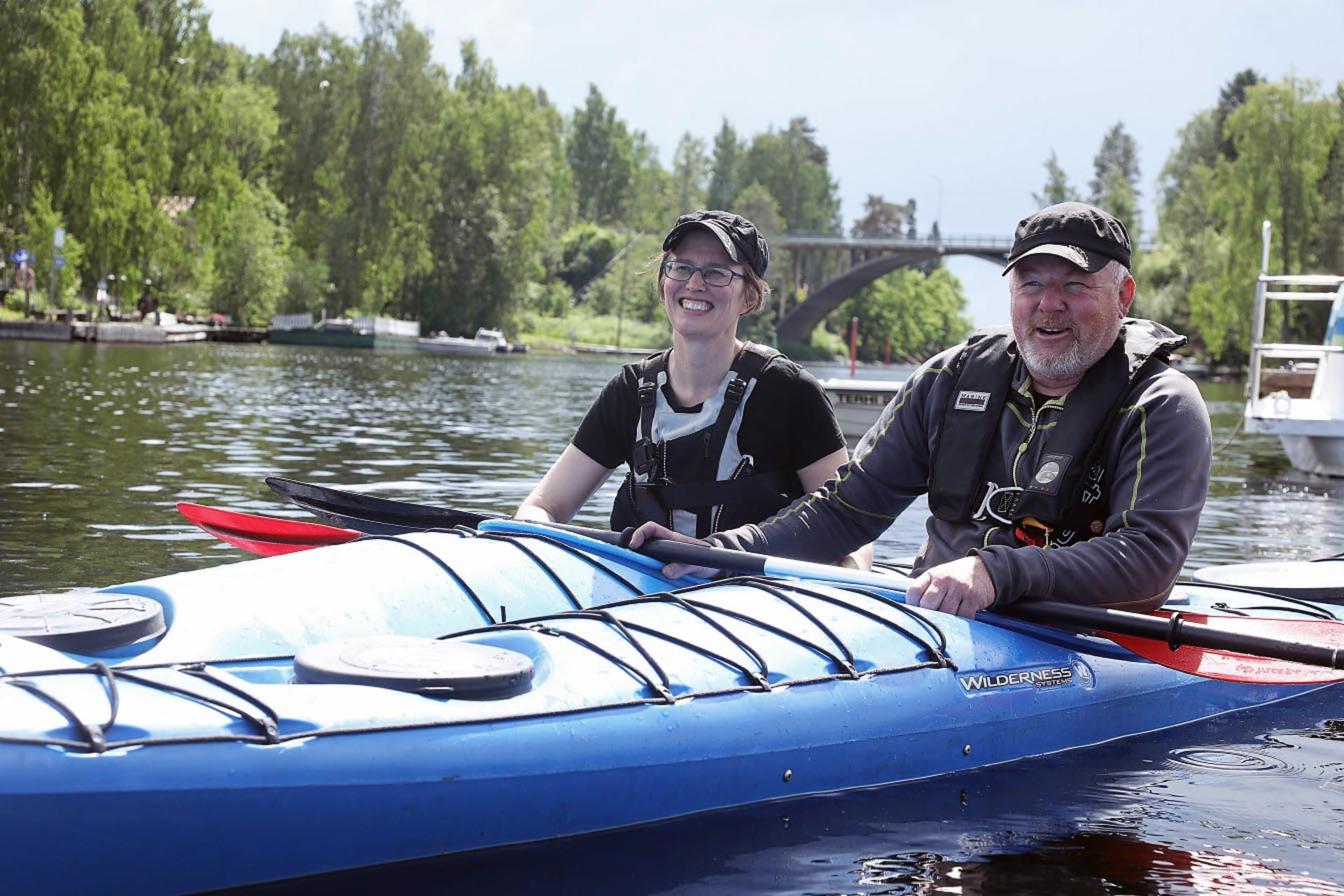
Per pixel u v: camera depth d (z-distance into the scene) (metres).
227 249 52.56
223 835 2.19
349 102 61.59
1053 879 2.56
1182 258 66.19
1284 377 14.85
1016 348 3.51
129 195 42.31
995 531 3.47
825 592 3.32
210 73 60.00
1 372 20.98
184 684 2.32
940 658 3.24
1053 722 3.43
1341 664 2.87
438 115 65.69
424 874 2.38
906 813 2.91
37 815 2.02
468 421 16.27
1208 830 2.85
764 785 2.88
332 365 33.22
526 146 70.00
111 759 2.10
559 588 3.46
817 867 2.57
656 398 3.89
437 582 3.33
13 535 6.15
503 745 2.49
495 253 67.12
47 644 2.67
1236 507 9.96
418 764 2.38
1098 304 3.27
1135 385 3.34
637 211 113.94
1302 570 4.78
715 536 3.57
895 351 130.12
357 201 60.84
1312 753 3.48
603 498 8.24
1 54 40.72
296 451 11.34
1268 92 54.00
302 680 2.55
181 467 9.59
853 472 3.69
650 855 2.57
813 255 90.94
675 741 2.72
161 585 3.12
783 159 123.12
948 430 3.55
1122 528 3.25
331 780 2.28
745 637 3.05
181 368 26.09
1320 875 2.60
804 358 99.44
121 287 44.09
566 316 82.56
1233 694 3.91
